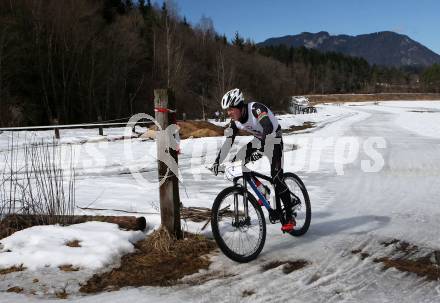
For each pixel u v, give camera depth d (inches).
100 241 167.2
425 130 923.4
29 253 156.3
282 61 5826.8
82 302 128.0
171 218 173.9
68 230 175.3
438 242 183.8
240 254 165.3
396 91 5959.6
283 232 191.8
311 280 146.0
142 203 249.8
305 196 203.6
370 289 138.4
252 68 2699.3
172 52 1798.7
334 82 6107.3
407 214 232.4
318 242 187.6
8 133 740.0
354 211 242.7
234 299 131.0
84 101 1441.9
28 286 138.4
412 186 312.2
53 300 129.2
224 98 175.3
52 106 1366.9
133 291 136.5
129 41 1675.7
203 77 2178.9
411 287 139.5
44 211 197.5
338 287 140.1
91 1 1675.7
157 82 1752.0
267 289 138.6
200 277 148.6
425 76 6023.6
